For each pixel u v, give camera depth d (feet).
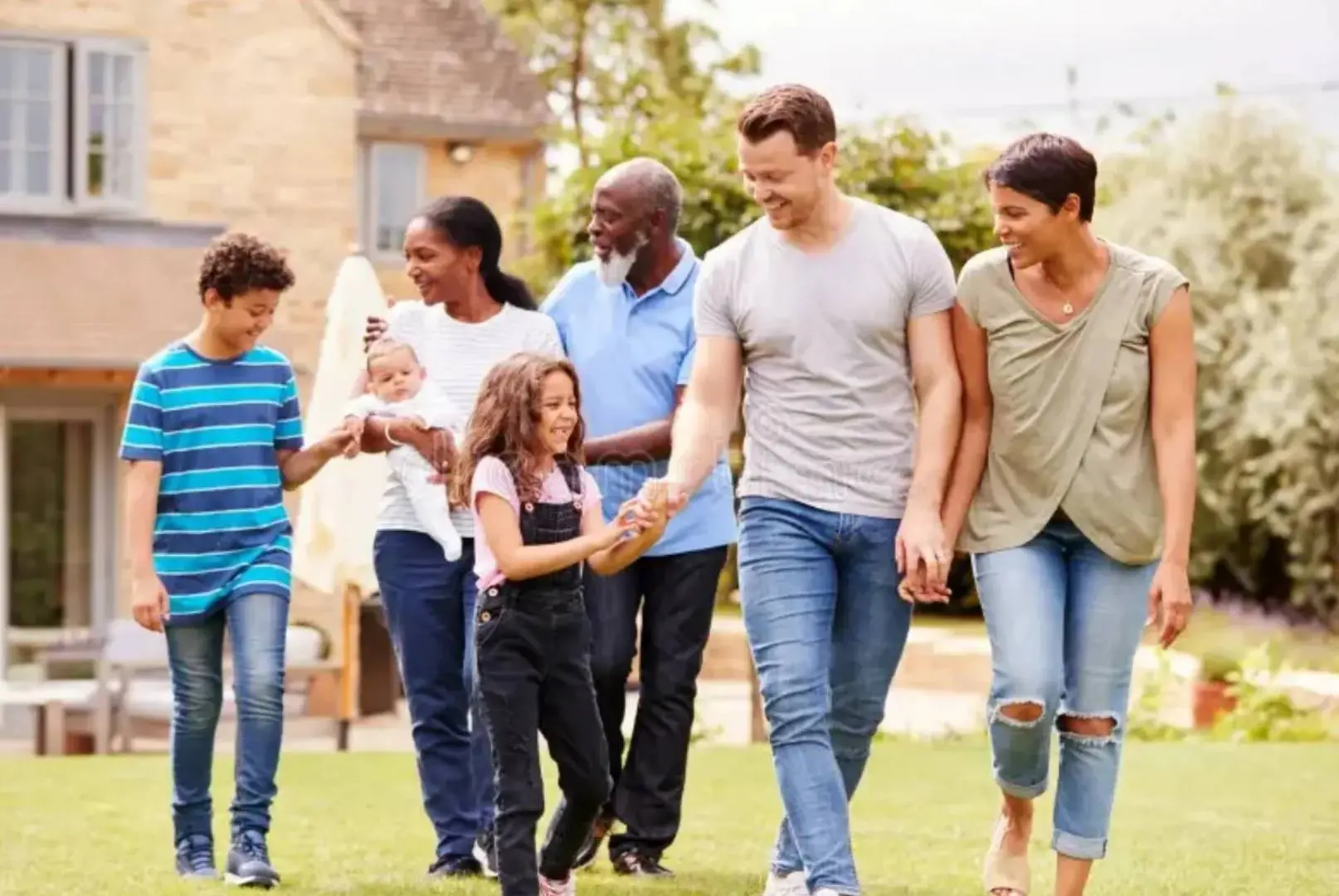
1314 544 105.70
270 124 89.97
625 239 30.22
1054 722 25.18
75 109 86.89
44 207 86.38
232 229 89.35
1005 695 24.18
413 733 29.96
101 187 87.40
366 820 36.04
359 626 80.94
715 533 30.01
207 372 29.35
